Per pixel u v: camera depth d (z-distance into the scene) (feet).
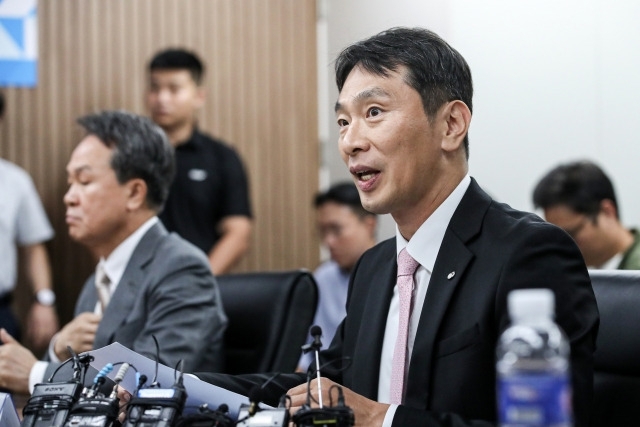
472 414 6.53
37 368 9.32
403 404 6.88
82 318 9.84
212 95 18.42
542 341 4.01
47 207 17.34
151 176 10.17
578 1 16.99
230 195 15.97
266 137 18.71
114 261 10.11
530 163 17.12
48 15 17.47
